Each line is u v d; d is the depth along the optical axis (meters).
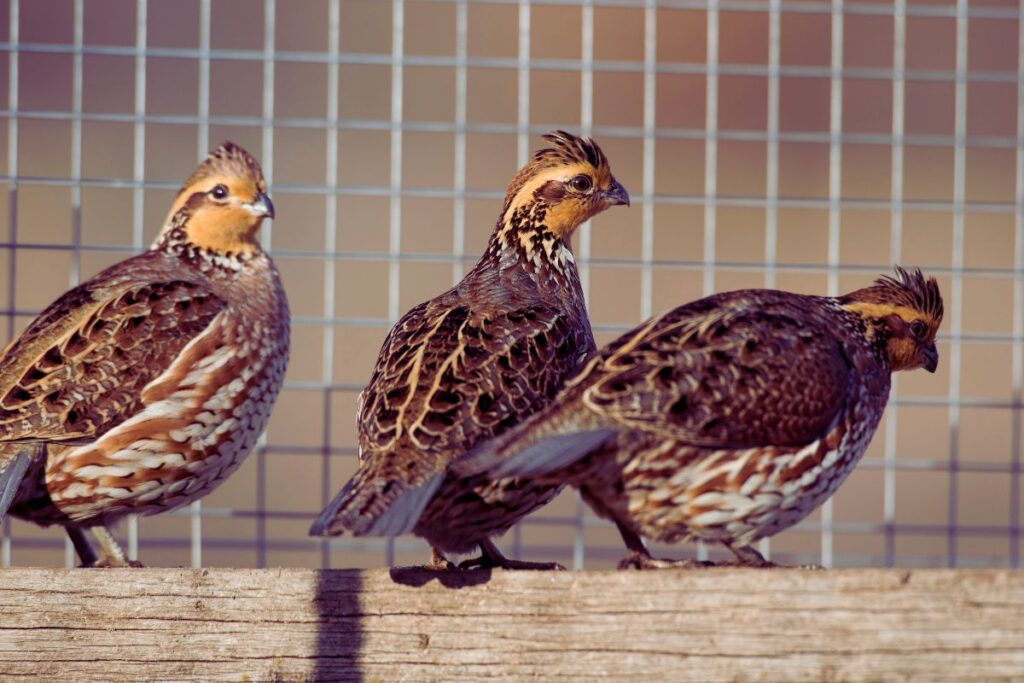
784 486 8.41
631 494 8.32
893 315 9.38
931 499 18.39
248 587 7.89
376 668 7.80
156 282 10.38
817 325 8.89
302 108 21.19
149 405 9.95
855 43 23.09
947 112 23.78
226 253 10.80
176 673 7.90
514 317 9.06
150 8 21.55
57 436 9.76
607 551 14.79
